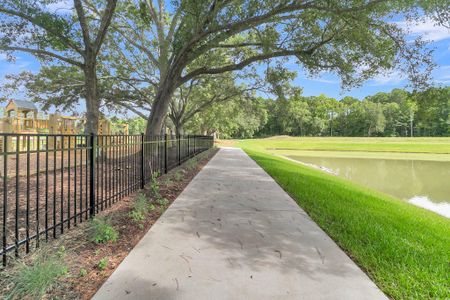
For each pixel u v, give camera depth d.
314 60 9.17
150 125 10.40
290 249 3.06
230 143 43.34
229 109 25.22
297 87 13.23
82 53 9.29
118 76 15.92
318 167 20.03
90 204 3.78
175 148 9.89
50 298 2.01
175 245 3.07
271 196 5.72
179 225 3.75
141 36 14.52
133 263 2.61
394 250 3.12
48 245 2.79
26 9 7.64
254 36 11.21
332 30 8.83
